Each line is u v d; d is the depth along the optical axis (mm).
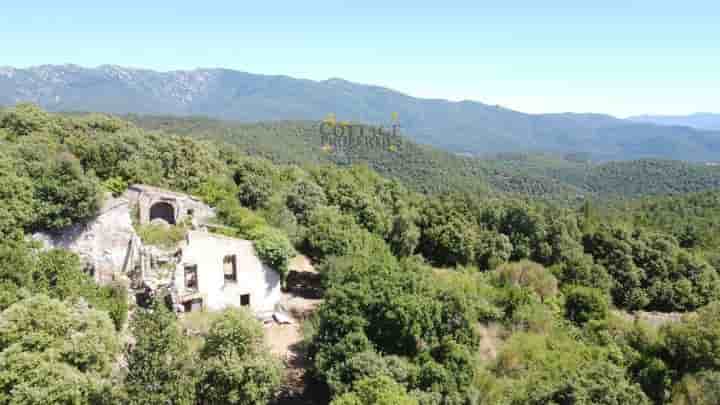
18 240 32719
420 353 32562
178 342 22125
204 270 36312
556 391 29094
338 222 52438
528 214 78062
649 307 69062
